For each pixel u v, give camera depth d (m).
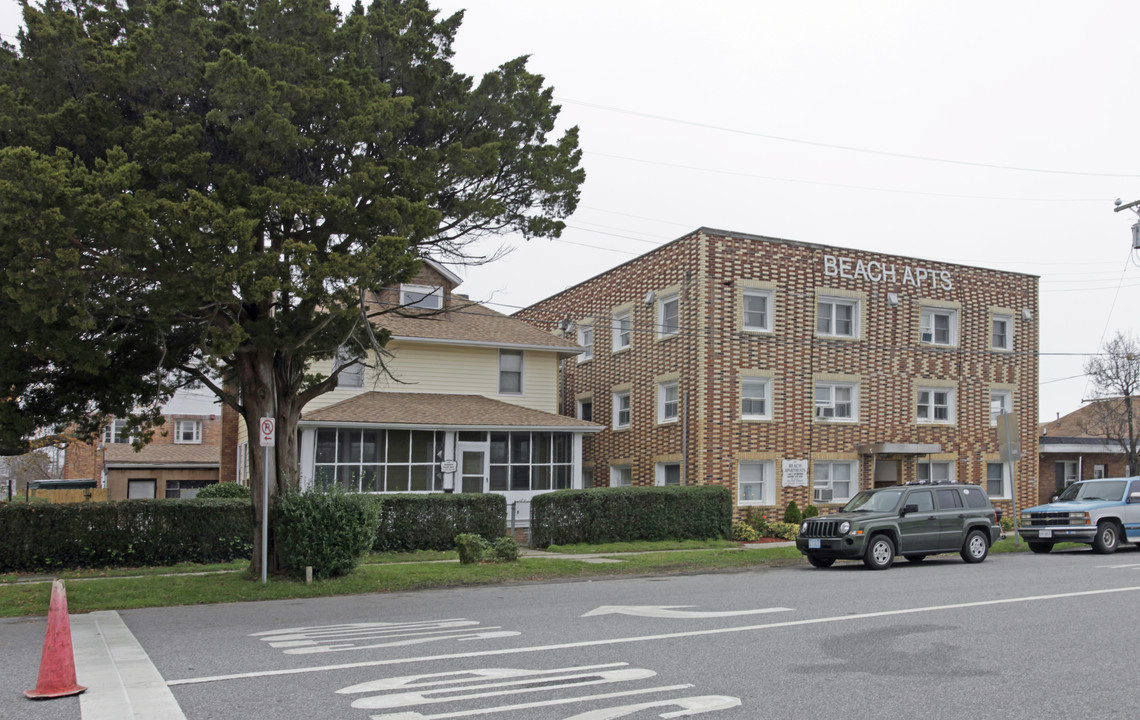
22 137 11.60
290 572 15.26
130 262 11.38
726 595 13.16
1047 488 34.62
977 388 30.00
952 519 18.25
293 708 6.43
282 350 14.66
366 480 24.36
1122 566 17.02
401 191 13.09
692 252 26.23
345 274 11.77
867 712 6.29
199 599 13.44
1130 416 34.78
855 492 27.58
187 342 15.02
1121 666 7.84
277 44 12.46
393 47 13.96
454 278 28.31
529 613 11.48
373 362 26.56
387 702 6.58
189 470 41.16
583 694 6.80
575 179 15.41
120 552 18.11
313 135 12.86
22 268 10.46
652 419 27.92
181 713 6.33
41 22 11.73
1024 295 31.30
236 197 11.98
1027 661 8.07
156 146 11.62
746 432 26.05
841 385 27.83
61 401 14.15
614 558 19.14
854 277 28.19
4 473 58.50
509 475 26.22
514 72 14.95
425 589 14.98
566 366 34.28
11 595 13.76
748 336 26.34
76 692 6.97
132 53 11.80
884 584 14.38
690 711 6.29
